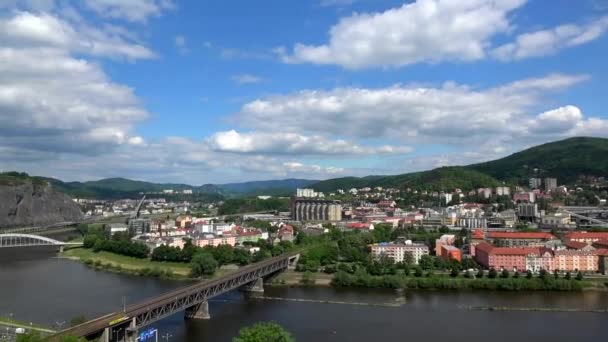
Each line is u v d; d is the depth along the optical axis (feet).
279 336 636.89
